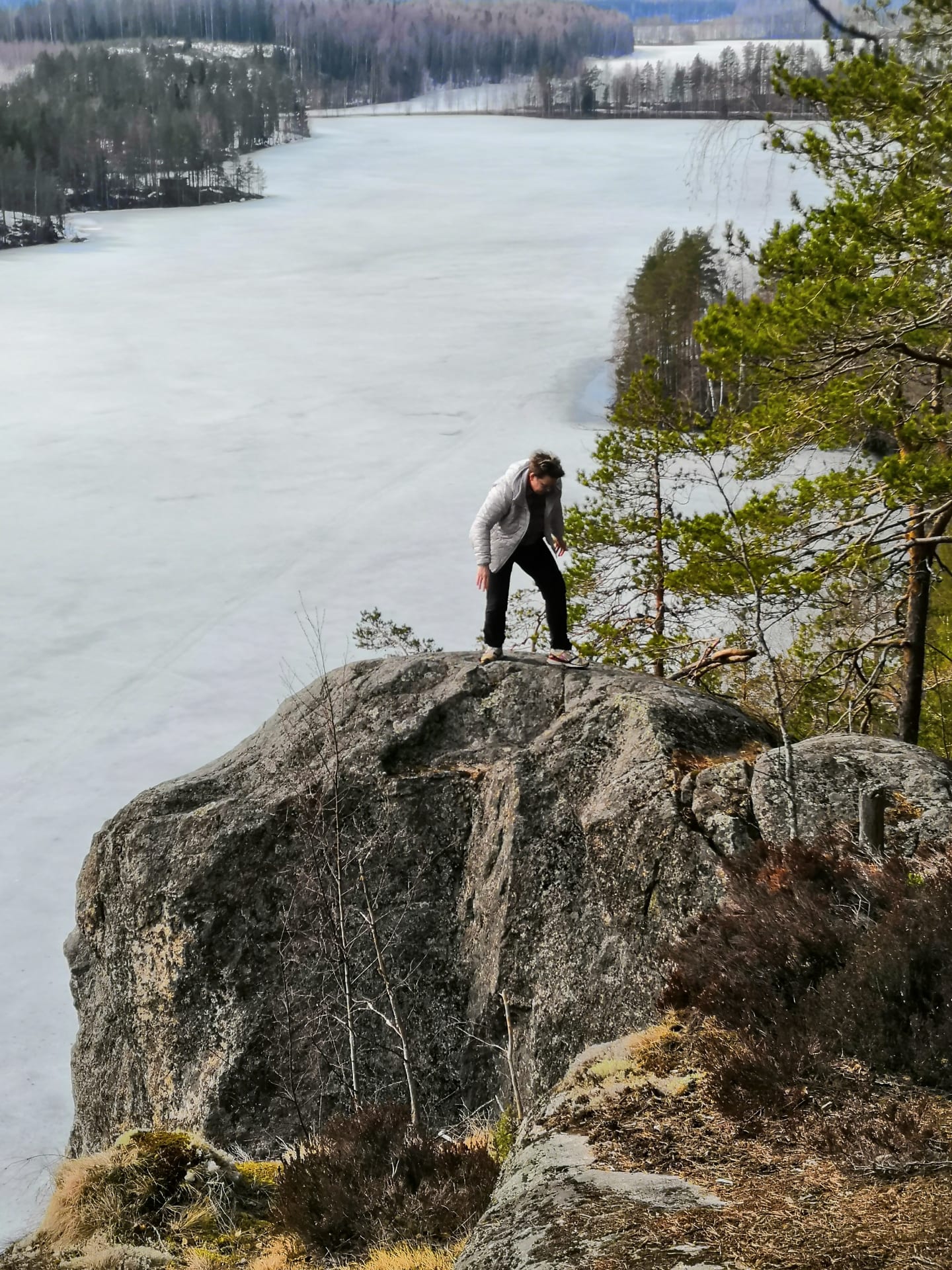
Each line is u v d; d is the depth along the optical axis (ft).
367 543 300.81
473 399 441.27
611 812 26.45
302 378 485.97
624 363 303.68
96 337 572.92
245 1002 29.35
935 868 19.47
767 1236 10.95
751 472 40.09
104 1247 20.36
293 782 31.50
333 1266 18.26
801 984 16.58
